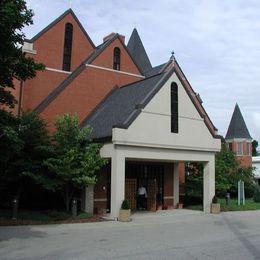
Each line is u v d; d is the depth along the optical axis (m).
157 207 25.92
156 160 22.97
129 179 24.61
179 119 22.73
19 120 16.52
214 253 11.06
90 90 26.50
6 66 13.80
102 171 23.27
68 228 16.19
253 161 56.06
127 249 11.62
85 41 29.95
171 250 11.50
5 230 15.13
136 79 28.98
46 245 12.13
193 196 29.28
